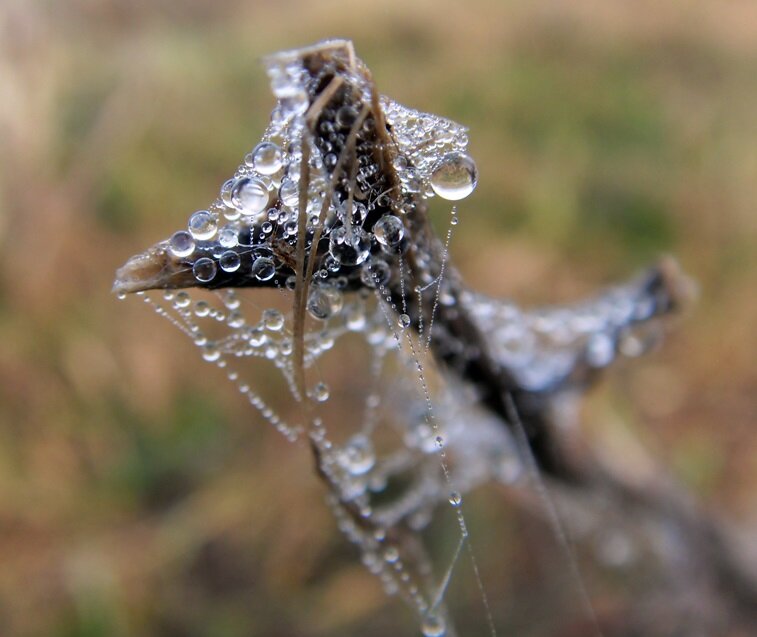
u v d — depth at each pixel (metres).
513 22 0.37
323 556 0.16
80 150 0.23
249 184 0.07
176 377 0.19
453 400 0.10
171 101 0.28
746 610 0.12
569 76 0.33
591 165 0.27
